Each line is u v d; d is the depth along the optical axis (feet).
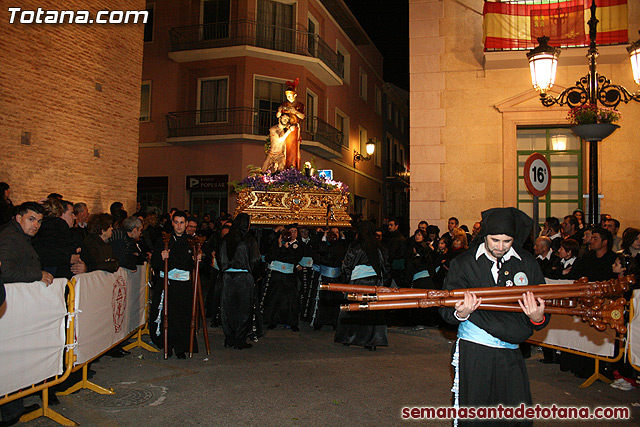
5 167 35.14
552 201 40.42
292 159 41.83
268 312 31.94
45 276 15.49
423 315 33.50
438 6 41.70
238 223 26.89
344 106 94.94
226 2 74.38
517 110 39.86
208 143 73.00
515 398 10.55
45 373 15.34
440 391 19.17
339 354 25.43
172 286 24.21
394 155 130.52
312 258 35.27
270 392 18.81
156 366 22.35
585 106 27.14
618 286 9.98
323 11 85.51
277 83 75.46
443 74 41.39
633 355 18.26
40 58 37.83
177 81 74.64
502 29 39.50
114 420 15.84
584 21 38.40
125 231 23.97
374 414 16.67
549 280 24.04
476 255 11.10
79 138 41.34
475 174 40.57
